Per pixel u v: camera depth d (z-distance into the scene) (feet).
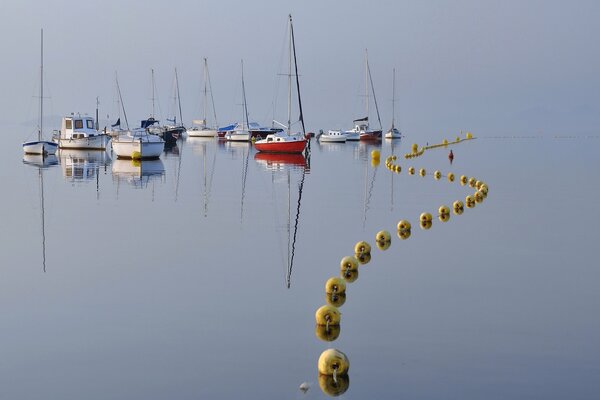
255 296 40.83
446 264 50.16
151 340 32.68
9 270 47.34
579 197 94.22
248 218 72.79
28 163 153.48
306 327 34.83
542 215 76.28
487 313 37.42
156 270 47.55
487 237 61.82
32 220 70.03
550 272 47.39
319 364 28.76
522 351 31.40
